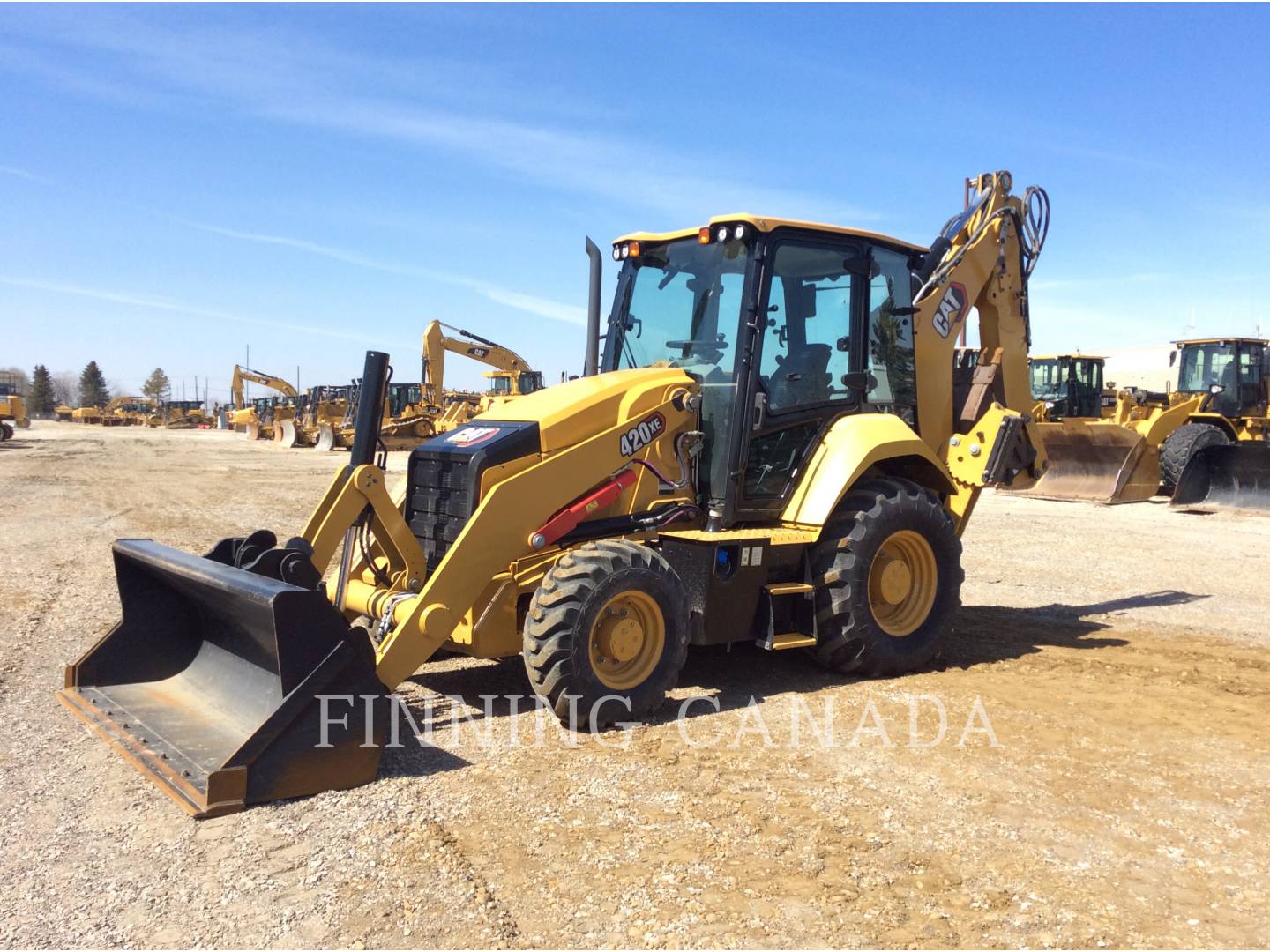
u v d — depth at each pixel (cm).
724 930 306
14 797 402
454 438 555
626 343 648
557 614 475
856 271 620
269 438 4862
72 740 470
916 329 679
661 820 386
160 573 494
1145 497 1605
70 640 671
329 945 295
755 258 569
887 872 345
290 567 439
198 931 302
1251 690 581
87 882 331
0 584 877
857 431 597
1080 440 1680
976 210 707
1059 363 2055
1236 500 1506
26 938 296
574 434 536
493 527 498
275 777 395
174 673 517
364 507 503
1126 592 908
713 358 588
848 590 571
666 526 561
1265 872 350
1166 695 569
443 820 383
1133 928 310
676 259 624
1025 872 347
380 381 516
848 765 448
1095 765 453
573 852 357
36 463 2738
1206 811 403
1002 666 635
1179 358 1925
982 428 671
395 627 484
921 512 602
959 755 464
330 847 358
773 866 348
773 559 559
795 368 595
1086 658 660
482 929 305
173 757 417
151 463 2836
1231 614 813
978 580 970
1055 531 1320
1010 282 748
